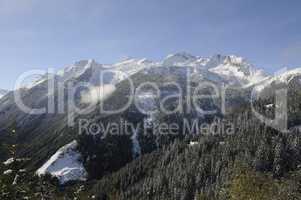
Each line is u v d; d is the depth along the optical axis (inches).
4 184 841.5
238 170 1534.2
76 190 1302.9
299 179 1670.8
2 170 852.6
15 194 855.1
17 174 870.4
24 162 889.5
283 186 1518.2
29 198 890.1
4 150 882.1
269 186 1481.3
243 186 1437.0
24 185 883.4
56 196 1077.8
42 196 984.3
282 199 1449.3
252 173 1507.1
